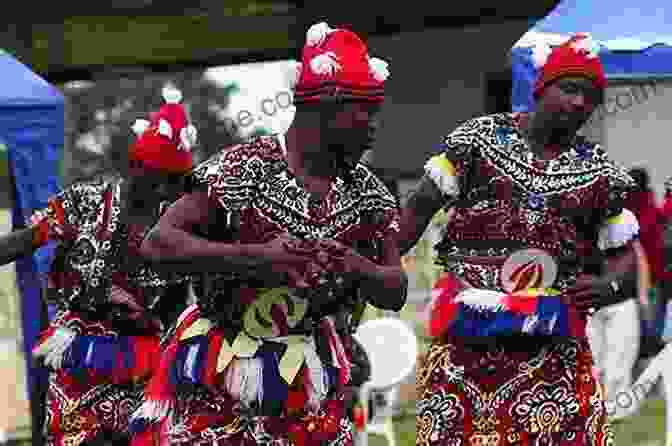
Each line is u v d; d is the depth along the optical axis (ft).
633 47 38.40
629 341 50.49
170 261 20.65
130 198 30.94
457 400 27.30
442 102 70.49
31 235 31.32
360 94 20.44
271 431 21.68
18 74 43.34
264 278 20.67
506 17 61.57
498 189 26.48
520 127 26.78
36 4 67.05
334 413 22.24
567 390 27.02
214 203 20.92
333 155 21.15
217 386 21.65
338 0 64.80
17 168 42.80
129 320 31.45
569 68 25.76
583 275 26.86
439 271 52.37
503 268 26.58
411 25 63.67
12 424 51.47
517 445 27.07
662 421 53.31
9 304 51.37
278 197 21.03
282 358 21.48
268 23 67.46
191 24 68.08
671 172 60.80
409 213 27.07
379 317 52.19
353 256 20.71
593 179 26.32
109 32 68.54
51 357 31.58
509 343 26.89
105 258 30.99
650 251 52.19
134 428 22.66
